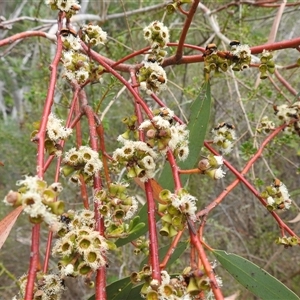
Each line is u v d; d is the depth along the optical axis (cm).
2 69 82
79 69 23
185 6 63
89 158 19
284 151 63
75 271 15
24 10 87
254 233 70
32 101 66
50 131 18
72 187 63
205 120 26
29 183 14
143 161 18
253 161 27
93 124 23
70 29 24
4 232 18
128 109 64
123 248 59
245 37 53
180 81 66
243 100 46
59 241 16
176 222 16
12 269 71
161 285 14
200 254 15
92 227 17
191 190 62
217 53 26
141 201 41
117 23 75
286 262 66
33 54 82
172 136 18
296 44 27
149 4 65
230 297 20
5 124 75
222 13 61
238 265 22
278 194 24
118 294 22
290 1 62
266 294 22
